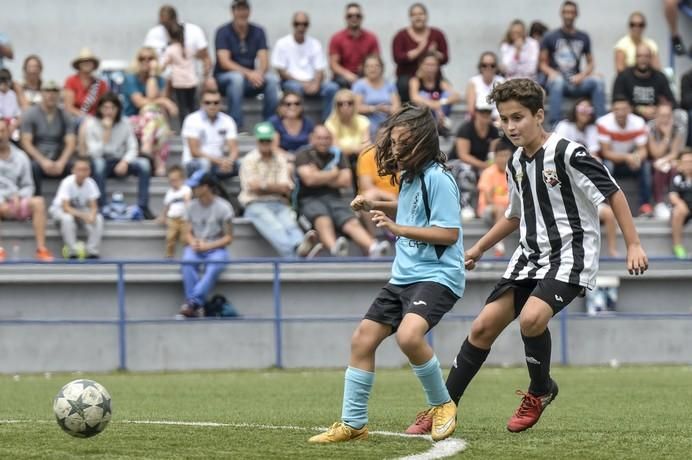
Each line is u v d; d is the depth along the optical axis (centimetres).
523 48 4328
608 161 3956
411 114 1468
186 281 3331
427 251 1461
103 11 4494
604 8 4747
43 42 4469
